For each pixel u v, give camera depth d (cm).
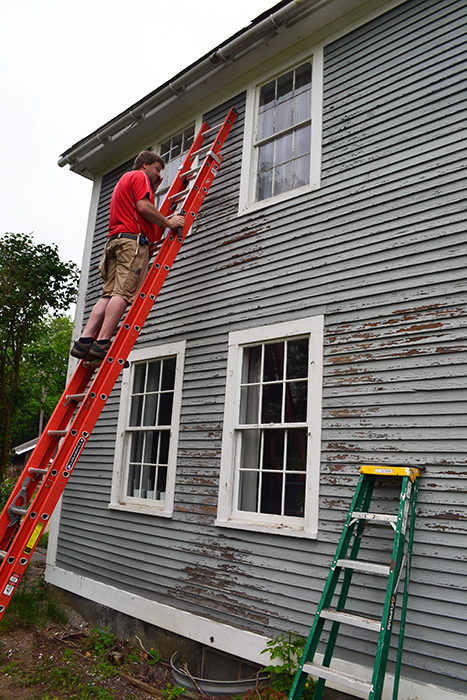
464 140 383
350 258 429
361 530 339
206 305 545
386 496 364
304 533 399
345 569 337
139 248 412
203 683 408
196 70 576
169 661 476
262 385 477
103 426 649
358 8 475
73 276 1045
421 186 399
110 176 768
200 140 575
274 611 408
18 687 426
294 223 480
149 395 604
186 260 584
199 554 481
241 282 514
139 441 606
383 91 442
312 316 441
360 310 411
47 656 490
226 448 480
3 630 545
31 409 3309
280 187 523
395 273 397
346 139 459
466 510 327
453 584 322
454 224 374
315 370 425
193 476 508
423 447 354
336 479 393
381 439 375
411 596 337
